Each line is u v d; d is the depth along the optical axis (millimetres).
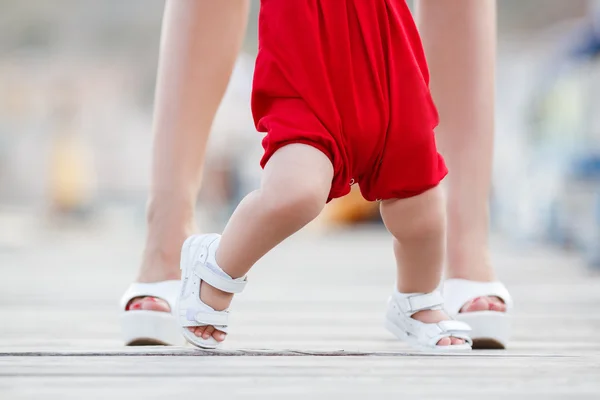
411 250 3561
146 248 4027
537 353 3613
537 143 14289
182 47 4020
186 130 4016
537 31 30766
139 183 32500
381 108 3240
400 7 3436
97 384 2678
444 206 3471
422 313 3740
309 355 3436
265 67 3262
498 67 22422
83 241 18016
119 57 34531
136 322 3881
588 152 12141
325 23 3227
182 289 3531
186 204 4008
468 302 3953
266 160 3271
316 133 3156
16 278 9266
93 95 33562
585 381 2777
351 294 7492
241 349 3574
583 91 12227
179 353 3447
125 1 34500
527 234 15617
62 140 25453
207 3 4000
